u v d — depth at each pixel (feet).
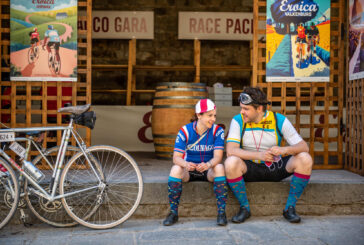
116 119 19.97
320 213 11.34
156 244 8.91
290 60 13.51
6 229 10.10
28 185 10.21
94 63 32.63
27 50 12.96
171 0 32.58
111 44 32.76
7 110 13.20
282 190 11.16
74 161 9.96
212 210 11.14
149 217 11.06
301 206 11.32
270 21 13.41
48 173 11.34
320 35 13.53
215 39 32.71
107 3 32.14
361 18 12.66
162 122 15.75
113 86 33.06
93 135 19.84
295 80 13.57
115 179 11.51
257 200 11.14
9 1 13.15
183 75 33.24
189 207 11.10
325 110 13.98
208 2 32.68
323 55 13.58
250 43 32.53
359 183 11.37
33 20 12.93
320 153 14.07
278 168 10.75
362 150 12.57
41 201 10.05
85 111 10.11
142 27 32.48
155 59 33.04
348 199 11.36
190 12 32.53
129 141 20.06
